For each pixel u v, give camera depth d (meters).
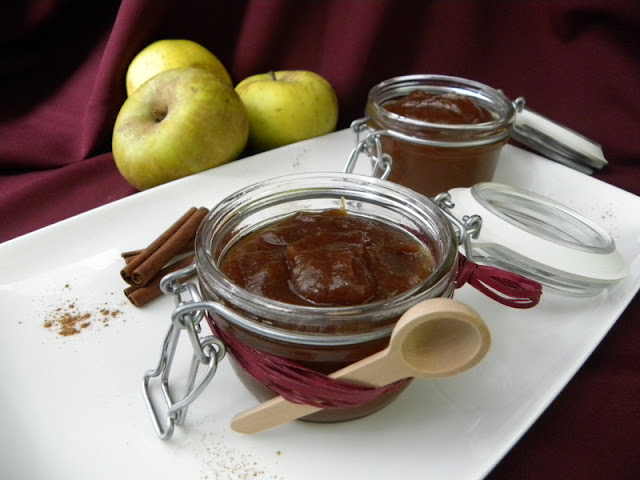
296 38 0.50
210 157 0.39
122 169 0.40
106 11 0.51
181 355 0.28
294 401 0.22
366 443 0.24
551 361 0.28
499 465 0.26
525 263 0.29
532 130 0.41
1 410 0.25
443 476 0.23
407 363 0.21
